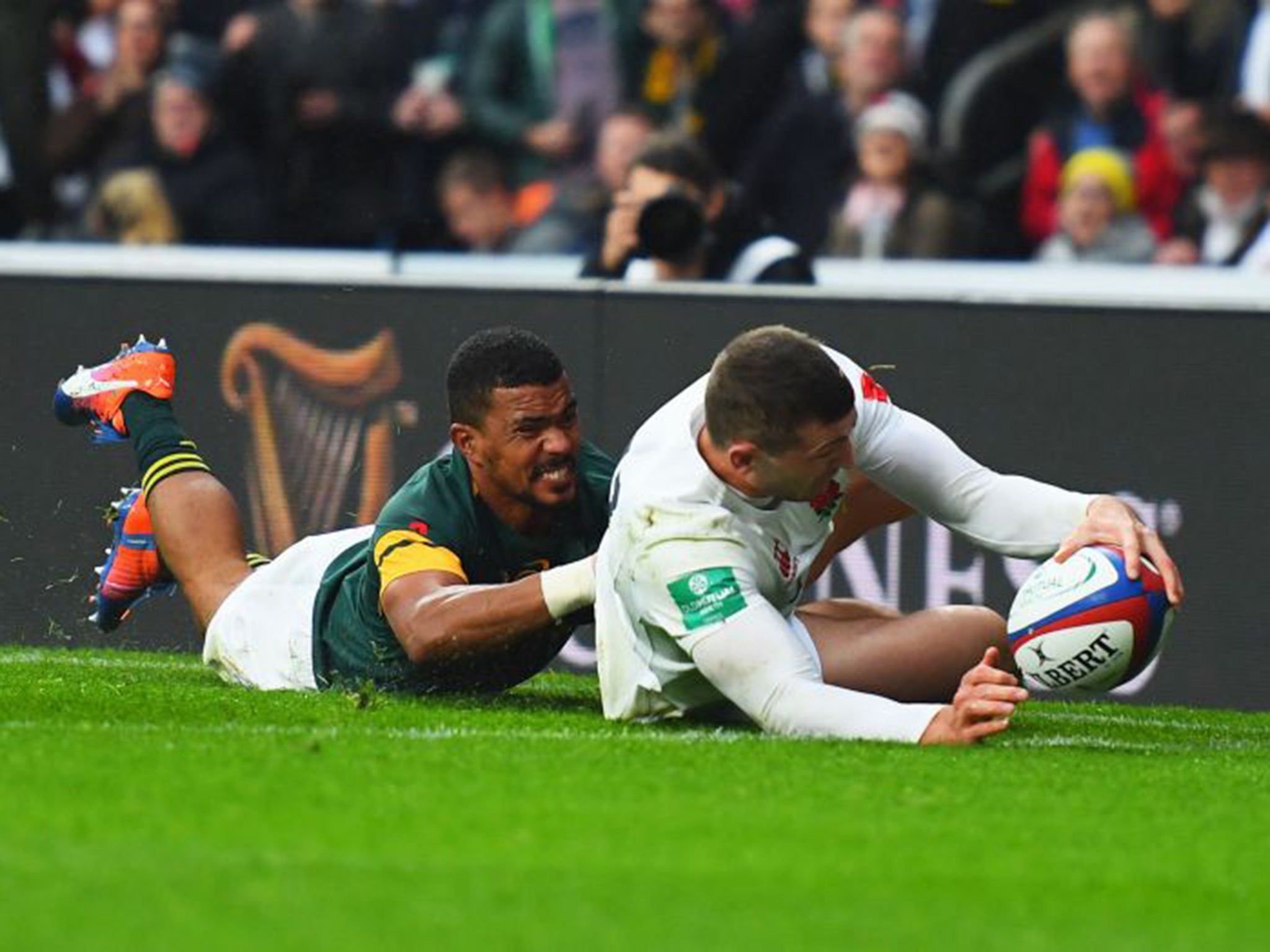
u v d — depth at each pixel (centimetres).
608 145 3722
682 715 1731
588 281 2486
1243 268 3353
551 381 1833
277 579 2041
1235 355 2388
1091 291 2906
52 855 1166
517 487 1845
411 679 1923
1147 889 1180
